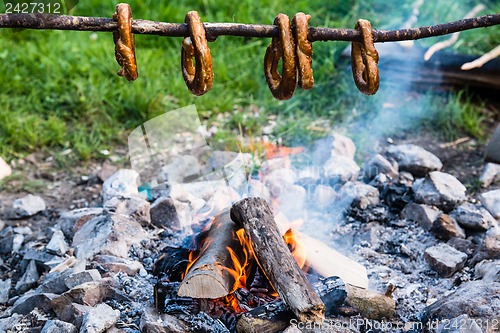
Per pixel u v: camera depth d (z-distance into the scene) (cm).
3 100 312
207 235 203
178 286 193
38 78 329
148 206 237
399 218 244
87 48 344
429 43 339
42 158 291
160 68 337
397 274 219
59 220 244
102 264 211
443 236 234
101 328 187
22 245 239
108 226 224
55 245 224
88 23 162
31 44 348
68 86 323
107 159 291
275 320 180
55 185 276
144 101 311
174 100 320
